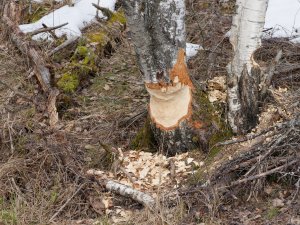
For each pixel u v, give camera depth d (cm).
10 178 461
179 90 455
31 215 435
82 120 535
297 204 412
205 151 460
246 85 453
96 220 430
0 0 703
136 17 431
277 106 468
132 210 438
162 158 462
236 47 452
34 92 561
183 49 447
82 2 716
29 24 680
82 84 590
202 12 661
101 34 645
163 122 464
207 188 423
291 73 535
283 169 427
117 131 510
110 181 451
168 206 427
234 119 458
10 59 623
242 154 431
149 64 446
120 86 583
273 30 606
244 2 442
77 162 475
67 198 447
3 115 521
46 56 598
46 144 475
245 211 420
